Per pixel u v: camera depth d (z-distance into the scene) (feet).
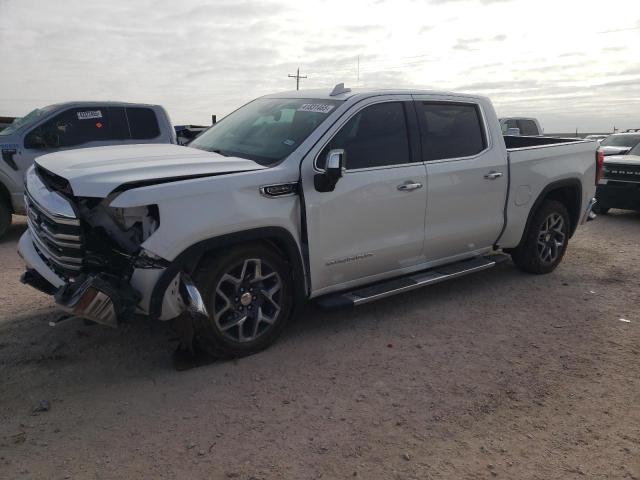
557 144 21.43
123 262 12.47
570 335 16.19
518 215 19.84
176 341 14.88
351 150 15.23
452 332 16.15
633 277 22.15
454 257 18.42
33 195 13.16
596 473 10.05
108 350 14.32
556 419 11.76
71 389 12.39
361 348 14.88
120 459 10.02
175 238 12.11
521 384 13.21
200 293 12.82
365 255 15.57
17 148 27.27
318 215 14.39
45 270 13.33
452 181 17.30
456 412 11.91
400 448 10.60
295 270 14.37
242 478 9.62
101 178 11.89
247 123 16.87
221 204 12.71
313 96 16.78
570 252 26.35
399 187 15.92
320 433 10.99
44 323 15.89
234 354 13.85
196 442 10.58
